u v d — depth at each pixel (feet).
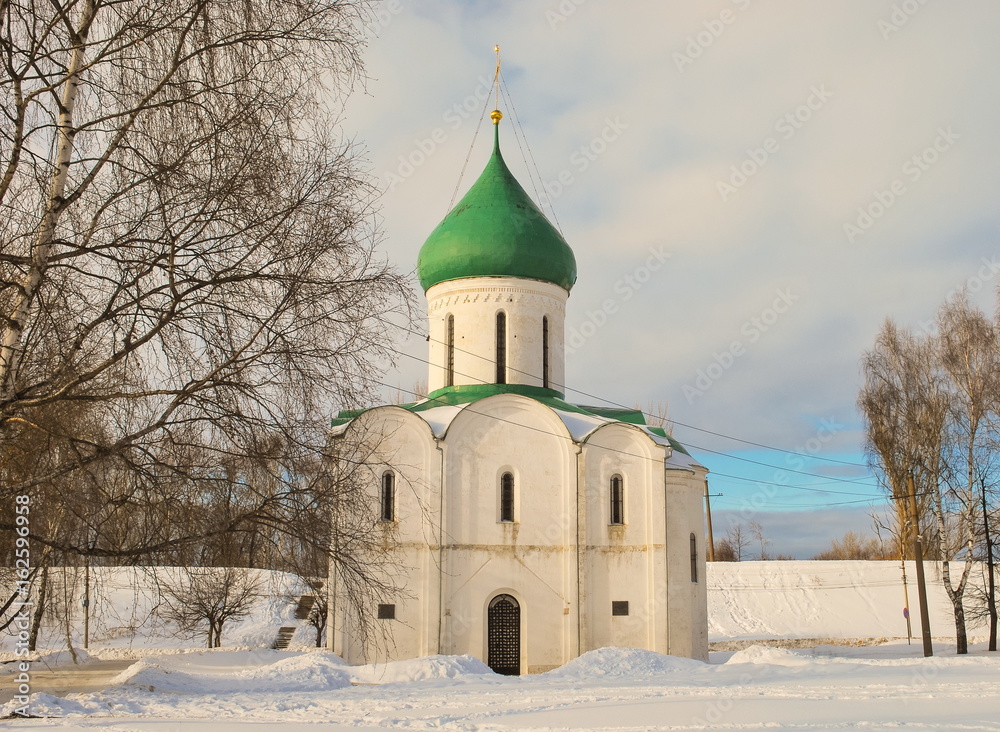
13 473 49.42
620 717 58.85
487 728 55.42
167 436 47.78
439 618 111.86
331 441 51.75
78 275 48.44
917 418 135.23
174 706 67.77
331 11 49.88
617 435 120.26
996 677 80.23
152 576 52.11
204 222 47.09
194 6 47.96
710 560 252.83
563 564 115.96
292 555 51.01
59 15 46.19
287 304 48.78
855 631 197.98
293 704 68.39
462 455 117.70
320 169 50.49
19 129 45.68
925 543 143.74
